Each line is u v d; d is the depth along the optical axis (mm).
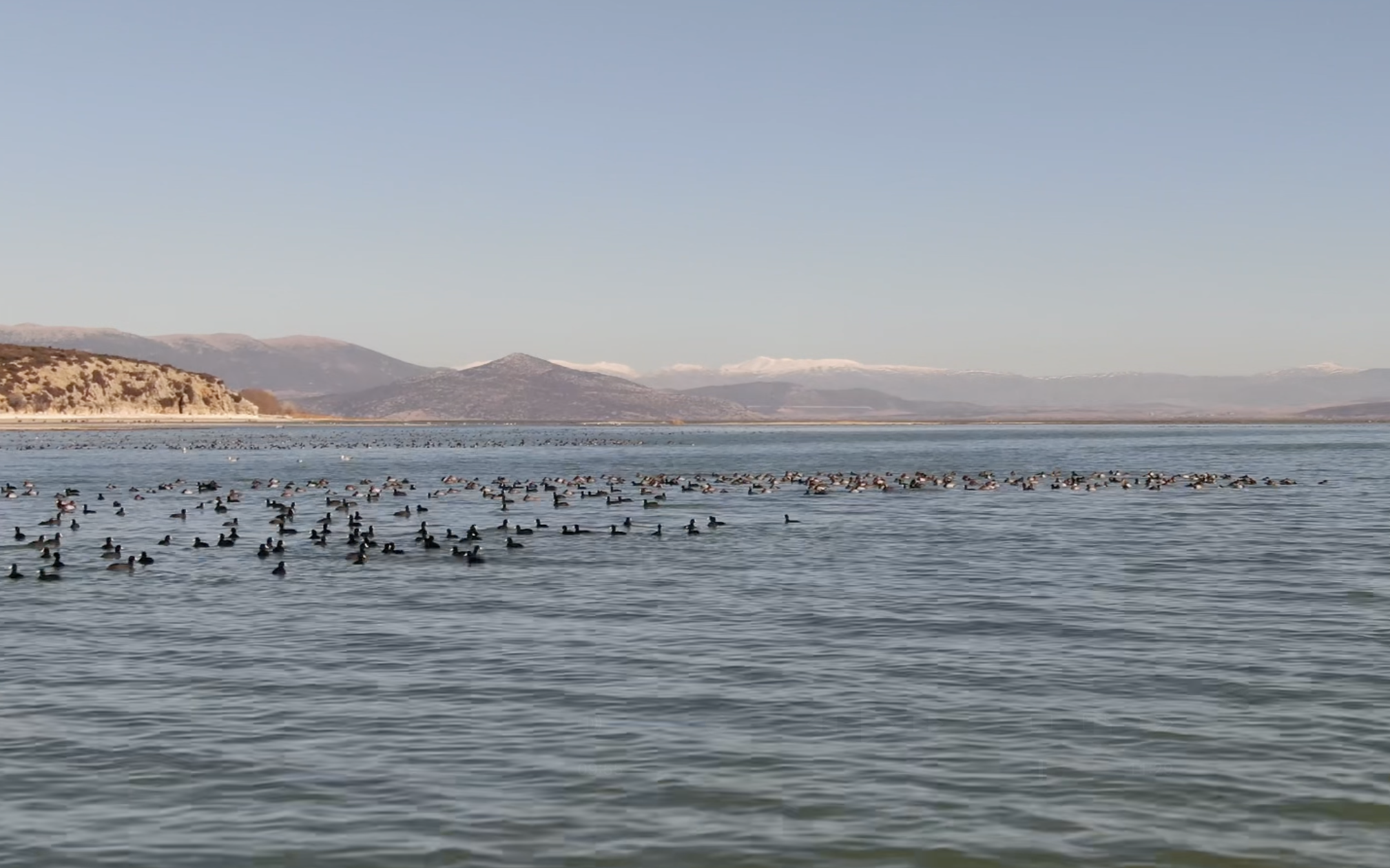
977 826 20734
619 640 35406
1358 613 39188
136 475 127812
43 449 180000
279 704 28250
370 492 89250
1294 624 37375
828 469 145625
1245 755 24109
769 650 33844
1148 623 37750
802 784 22656
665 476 112625
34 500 90875
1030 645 34344
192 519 75062
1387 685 29422
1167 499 88250
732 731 25875
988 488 99188
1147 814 21219
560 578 48250
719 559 54000
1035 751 24406
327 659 33031
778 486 101812
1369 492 95062
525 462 164125
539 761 24016
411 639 35781
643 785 22641
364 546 55906
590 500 88312
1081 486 99938
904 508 81250
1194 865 19281
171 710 27766
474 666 32062
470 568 51312
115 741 25406
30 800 22016
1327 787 22359
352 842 20234
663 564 52375
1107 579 47312
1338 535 62812
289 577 48625
